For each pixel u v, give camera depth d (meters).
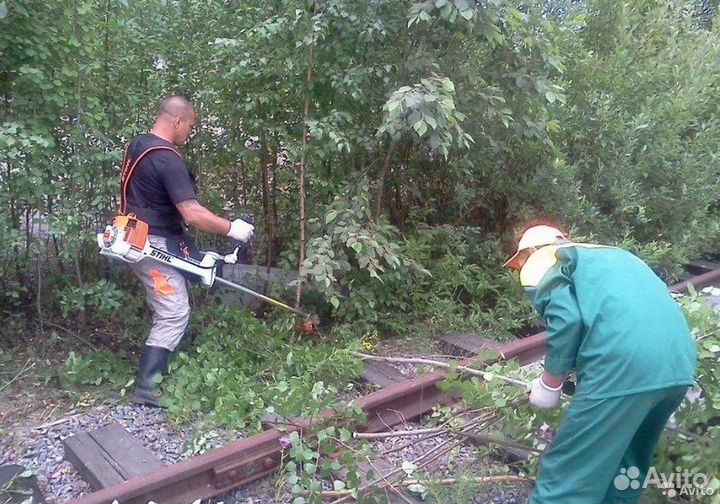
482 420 3.56
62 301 4.41
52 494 3.19
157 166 3.81
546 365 2.72
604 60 6.34
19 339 4.64
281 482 3.26
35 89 3.99
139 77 4.66
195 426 3.72
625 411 2.49
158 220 3.93
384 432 3.84
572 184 5.77
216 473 3.20
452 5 4.17
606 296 2.57
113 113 4.52
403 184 5.51
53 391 4.15
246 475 3.31
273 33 4.30
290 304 5.11
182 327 4.09
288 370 4.36
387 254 4.41
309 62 4.41
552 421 3.27
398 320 5.13
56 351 4.56
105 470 3.24
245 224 4.15
